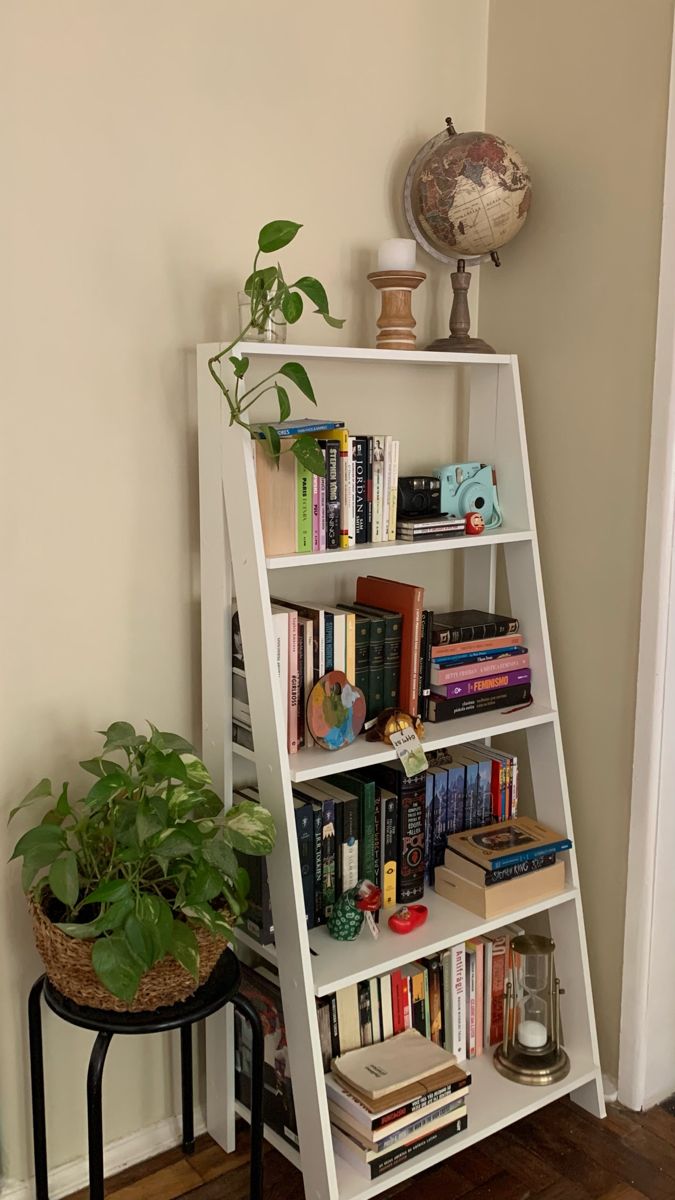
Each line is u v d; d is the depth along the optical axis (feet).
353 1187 6.06
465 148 6.80
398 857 6.93
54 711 6.20
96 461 6.14
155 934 4.97
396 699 6.87
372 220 7.23
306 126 6.77
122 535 6.31
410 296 6.93
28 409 5.85
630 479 6.98
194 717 6.81
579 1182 6.76
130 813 5.42
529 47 7.36
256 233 6.63
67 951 5.22
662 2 6.46
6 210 5.61
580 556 7.40
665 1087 7.66
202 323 6.45
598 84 6.91
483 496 7.27
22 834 6.12
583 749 7.54
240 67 6.40
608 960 7.50
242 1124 7.27
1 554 5.87
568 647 7.57
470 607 8.09
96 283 5.99
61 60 5.69
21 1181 6.40
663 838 7.16
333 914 6.46
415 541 6.74
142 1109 6.95
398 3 7.12
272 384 6.82
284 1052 6.53
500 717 7.13
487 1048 7.49
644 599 6.91
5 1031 6.22
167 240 6.24
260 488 5.98
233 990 5.64
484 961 7.37
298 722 6.31
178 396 6.40
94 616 6.28
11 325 5.72
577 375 7.27
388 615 6.76
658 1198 6.63
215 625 6.31
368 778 7.06
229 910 5.74
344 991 6.55
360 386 7.32
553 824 7.44
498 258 7.52
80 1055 6.58
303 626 6.24
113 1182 6.69
